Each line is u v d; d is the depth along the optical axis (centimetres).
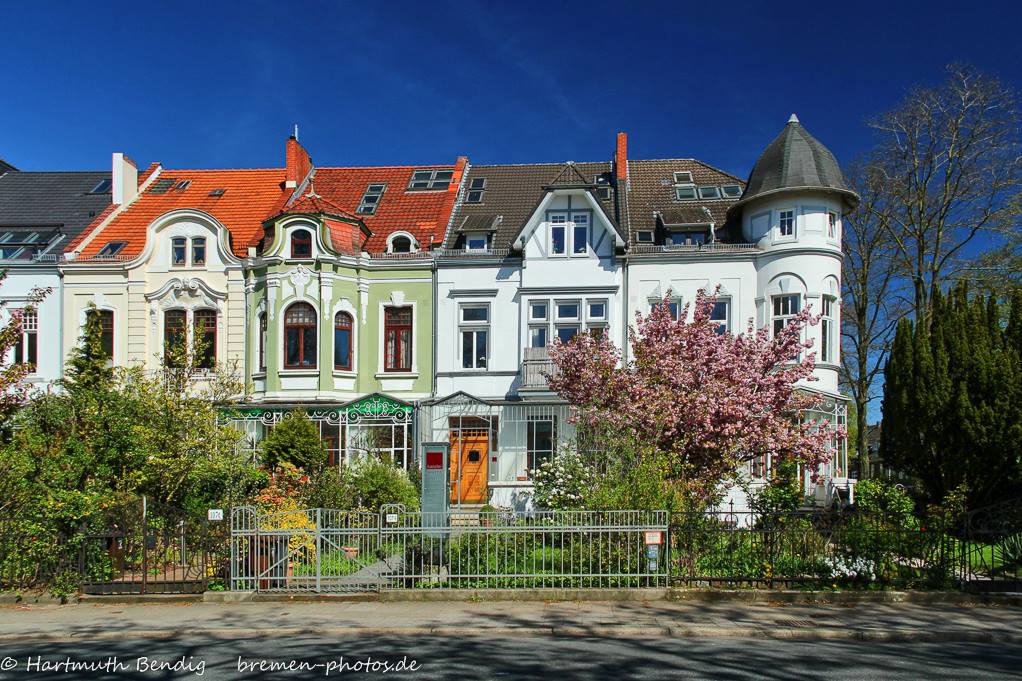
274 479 1803
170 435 1666
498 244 2547
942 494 1645
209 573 1263
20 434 1590
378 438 2344
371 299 2505
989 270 2642
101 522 1256
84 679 842
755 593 1178
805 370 1595
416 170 3008
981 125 2508
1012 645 970
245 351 2453
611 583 1220
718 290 2362
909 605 1152
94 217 2786
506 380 2428
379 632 1037
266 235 2516
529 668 865
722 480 1525
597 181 2870
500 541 1252
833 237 2358
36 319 2512
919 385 1658
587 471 1534
